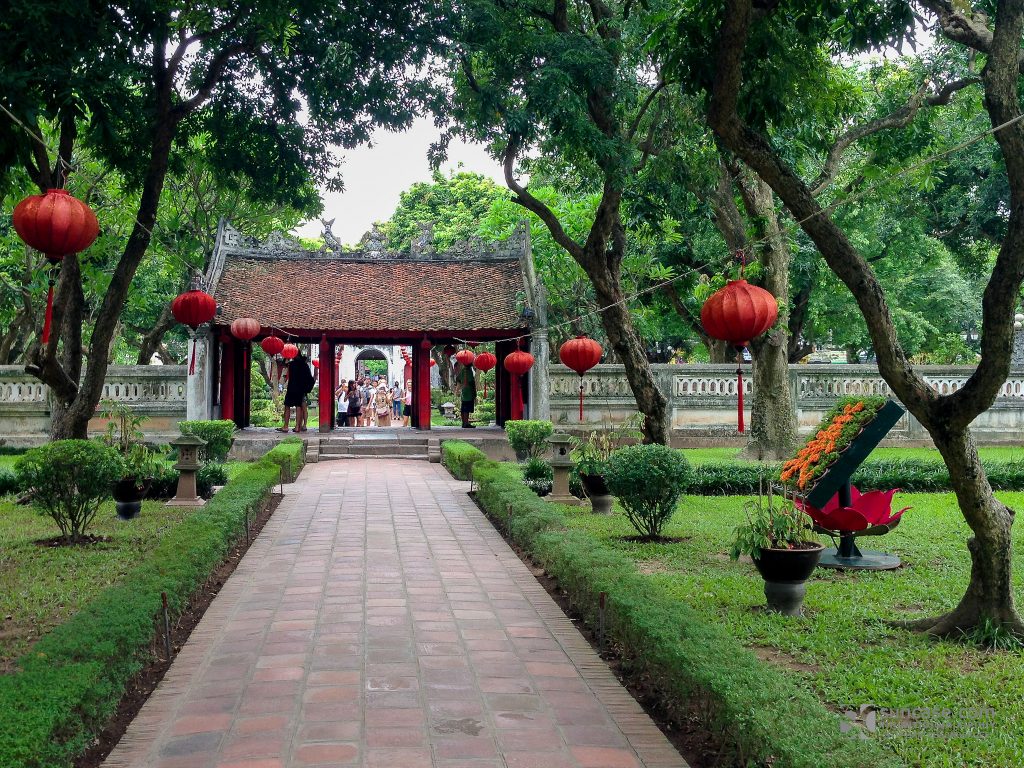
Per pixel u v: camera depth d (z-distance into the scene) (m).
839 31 9.80
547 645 7.07
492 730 5.32
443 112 14.71
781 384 20.33
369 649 6.91
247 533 11.41
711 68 8.08
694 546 10.73
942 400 6.80
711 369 25.25
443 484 18.17
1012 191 6.50
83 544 10.74
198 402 23.16
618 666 6.58
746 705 4.59
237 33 12.70
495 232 31.39
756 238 16.22
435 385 55.16
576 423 24.97
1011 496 14.95
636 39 13.25
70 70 10.13
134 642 5.84
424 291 26.31
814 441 10.45
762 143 7.21
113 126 10.81
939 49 13.55
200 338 23.25
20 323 25.42
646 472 10.92
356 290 26.16
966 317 33.56
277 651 6.85
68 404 13.70
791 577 7.58
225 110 14.62
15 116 9.65
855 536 9.92
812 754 4.02
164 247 19.89
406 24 13.16
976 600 6.96
